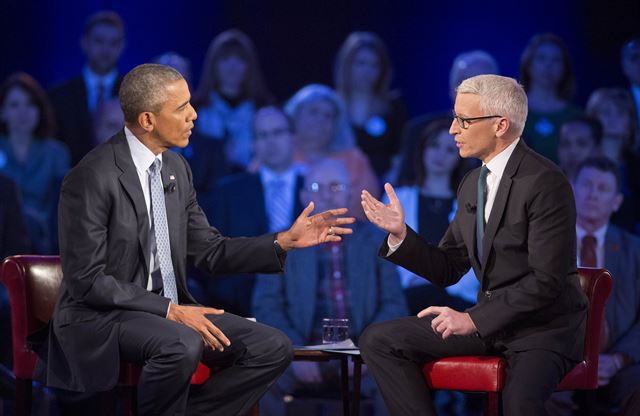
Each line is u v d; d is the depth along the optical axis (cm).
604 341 1622
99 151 963
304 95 1825
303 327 1564
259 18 1847
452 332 905
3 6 1809
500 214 953
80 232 920
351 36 1845
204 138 1798
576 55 1845
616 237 1691
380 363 961
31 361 1031
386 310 1586
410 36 1848
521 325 940
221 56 1827
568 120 1830
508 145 976
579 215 1706
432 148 1784
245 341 973
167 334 894
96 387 913
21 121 1797
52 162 1806
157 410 898
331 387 1558
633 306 1644
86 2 1834
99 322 924
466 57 1850
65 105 1817
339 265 1588
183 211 1013
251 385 976
